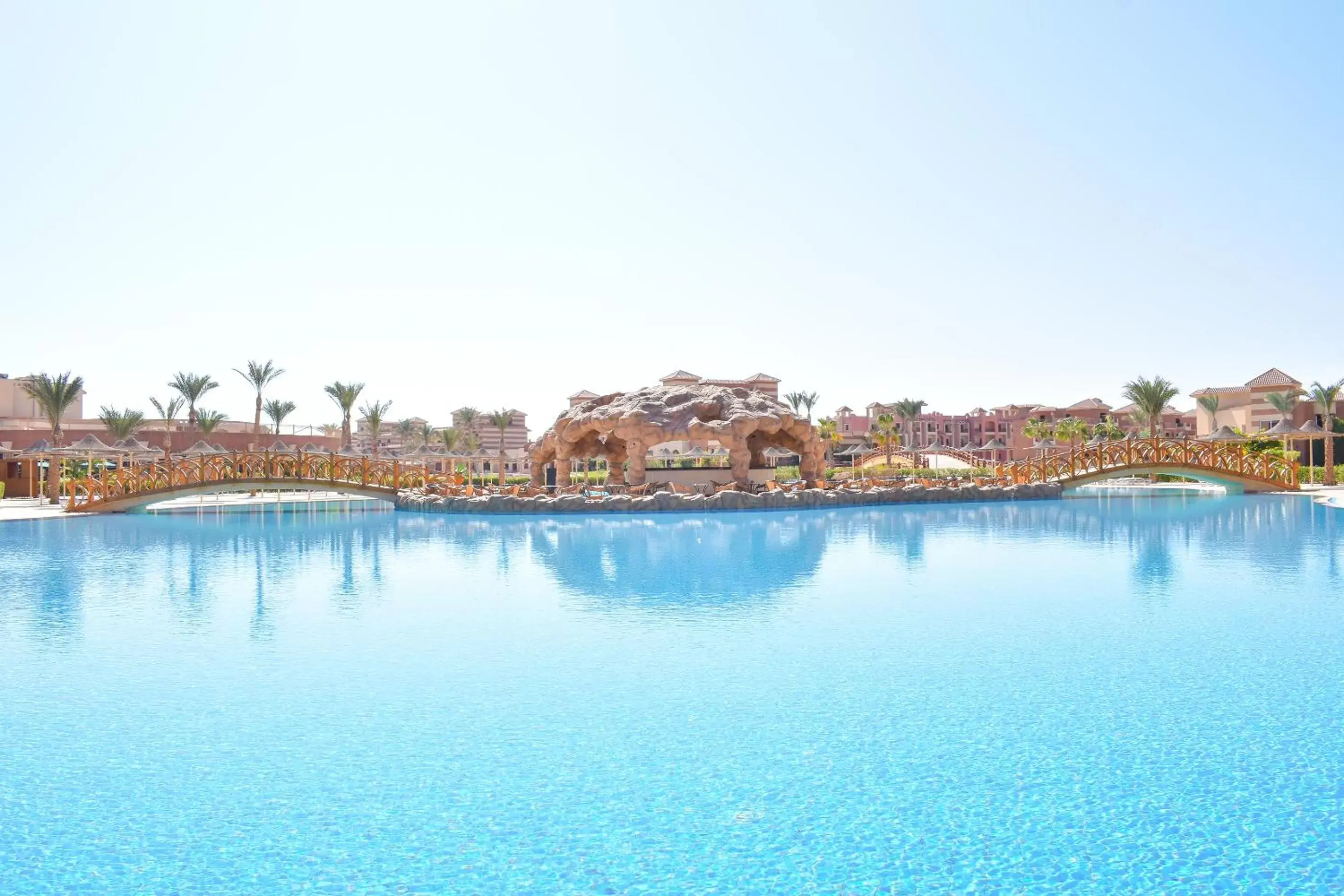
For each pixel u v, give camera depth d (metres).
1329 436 46.38
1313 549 18.12
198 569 17.03
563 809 5.65
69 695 8.14
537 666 9.02
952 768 6.21
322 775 6.22
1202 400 69.31
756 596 13.05
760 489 35.06
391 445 99.50
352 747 6.75
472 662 9.20
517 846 5.18
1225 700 7.60
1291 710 7.33
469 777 6.16
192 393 60.06
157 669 9.04
